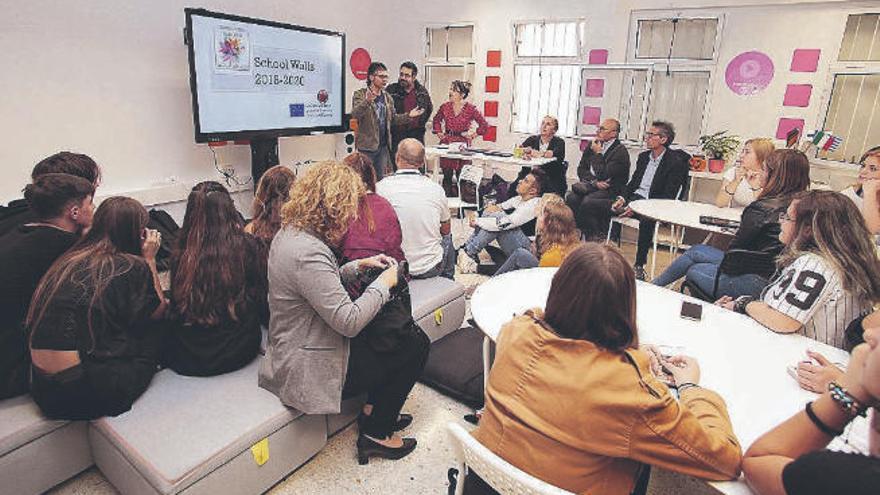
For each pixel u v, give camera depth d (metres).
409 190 2.81
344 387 1.80
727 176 3.96
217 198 1.84
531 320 1.14
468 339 2.58
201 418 1.68
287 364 1.72
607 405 0.95
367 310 1.67
